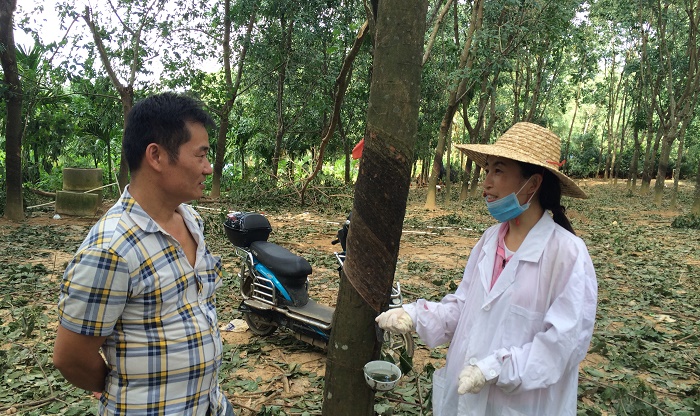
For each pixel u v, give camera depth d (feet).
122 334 5.27
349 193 56.08
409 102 6.51
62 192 38.40
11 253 26.45
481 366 5.96
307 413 11.34
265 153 68.74
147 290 5.24
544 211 6.80
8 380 12.61
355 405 7.03
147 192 5.52
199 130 5.55
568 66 82.48
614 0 68.90
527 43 49.73
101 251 4.96
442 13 37.68
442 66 63.00
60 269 23.67
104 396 5.54
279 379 13.33
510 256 6.76
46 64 40.37
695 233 41.81
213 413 6.00
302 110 59.52
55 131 45.27
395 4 6.35
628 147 135.64
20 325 16.06
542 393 6.33
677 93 76.28
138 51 44.91
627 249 33.68
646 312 20.49
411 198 73.87
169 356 5.39
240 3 50.70
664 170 61.00
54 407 11.49
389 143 6.50
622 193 89.81
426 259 28.96
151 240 5.32
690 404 12.32
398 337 15.37
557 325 5.91
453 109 53.83
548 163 6.61
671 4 67.51
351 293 6.85
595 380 13.75
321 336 14.57
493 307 6.55
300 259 15.39
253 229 16.38
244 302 16.17
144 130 5.36
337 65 56.13
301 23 51.16
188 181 5.52
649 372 14.64
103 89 47.14
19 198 36.42
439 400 7.13
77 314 4.97
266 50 53.21
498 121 98.43
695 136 120.06
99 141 54.90
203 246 6.00
